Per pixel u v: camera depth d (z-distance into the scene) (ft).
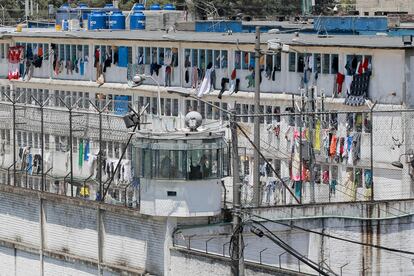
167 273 293.02
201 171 289.33
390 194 351.87
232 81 395.34
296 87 378.32
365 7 587.68
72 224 322.55
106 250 312.09
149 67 417.49
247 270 276.00
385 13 553.64
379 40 379.96
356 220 313.53
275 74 383.65
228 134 376.89
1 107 379.76
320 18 442.50
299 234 304.91
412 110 319.68
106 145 345.92
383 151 354.13
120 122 344.69
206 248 290.15
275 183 363.76
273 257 296.71
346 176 358.02
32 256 334.44
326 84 370.94
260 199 340.59
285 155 367.86
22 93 394.93
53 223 328.70
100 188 318.86
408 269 320.29
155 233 296.71
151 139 290.76
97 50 435.53
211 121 399.24
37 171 363.76
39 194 331.57
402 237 319.68
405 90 354.74
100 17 499.10
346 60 366.63
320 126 363.35
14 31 485.97
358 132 358.43
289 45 376.27
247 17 558.15
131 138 317.42
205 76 401.49
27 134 370.32
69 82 444.96
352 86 363.97
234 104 393.09
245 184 354.33
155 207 291.99
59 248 327.47
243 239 284.82
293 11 651.25
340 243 311.68
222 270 280.92
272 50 328.70
